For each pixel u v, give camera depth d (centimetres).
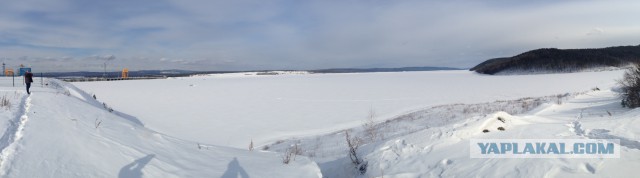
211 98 5019
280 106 4012
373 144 959
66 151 621
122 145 741
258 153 985
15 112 831
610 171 558
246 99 4850
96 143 703
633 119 870
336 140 1759
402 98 4622
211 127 2722
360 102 4262
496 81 8269
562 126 880
